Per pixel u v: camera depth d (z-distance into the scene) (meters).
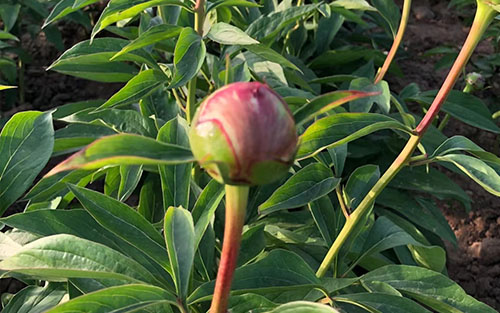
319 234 0.99
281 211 1.01
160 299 0.57
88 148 0.46
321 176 0.73
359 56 1.43
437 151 0.71
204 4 0.82
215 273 0.88
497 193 0.66
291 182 0.72
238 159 0.46
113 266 0.60
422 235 1.09
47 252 0.59
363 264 0.97
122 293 0.56
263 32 0.93
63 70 0.94
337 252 0.79
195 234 0.63
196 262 0.71
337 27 1.45
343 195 0.81
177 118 0.69
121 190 0.76
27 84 1.68
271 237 0.96
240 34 0.74
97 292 0.54
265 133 0.46
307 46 1.48
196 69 0.72
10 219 0.66
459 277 1.30
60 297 0.74
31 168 0.66
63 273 0.58
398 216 1.13
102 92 1.68
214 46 1.45
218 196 0.64
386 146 1.27
